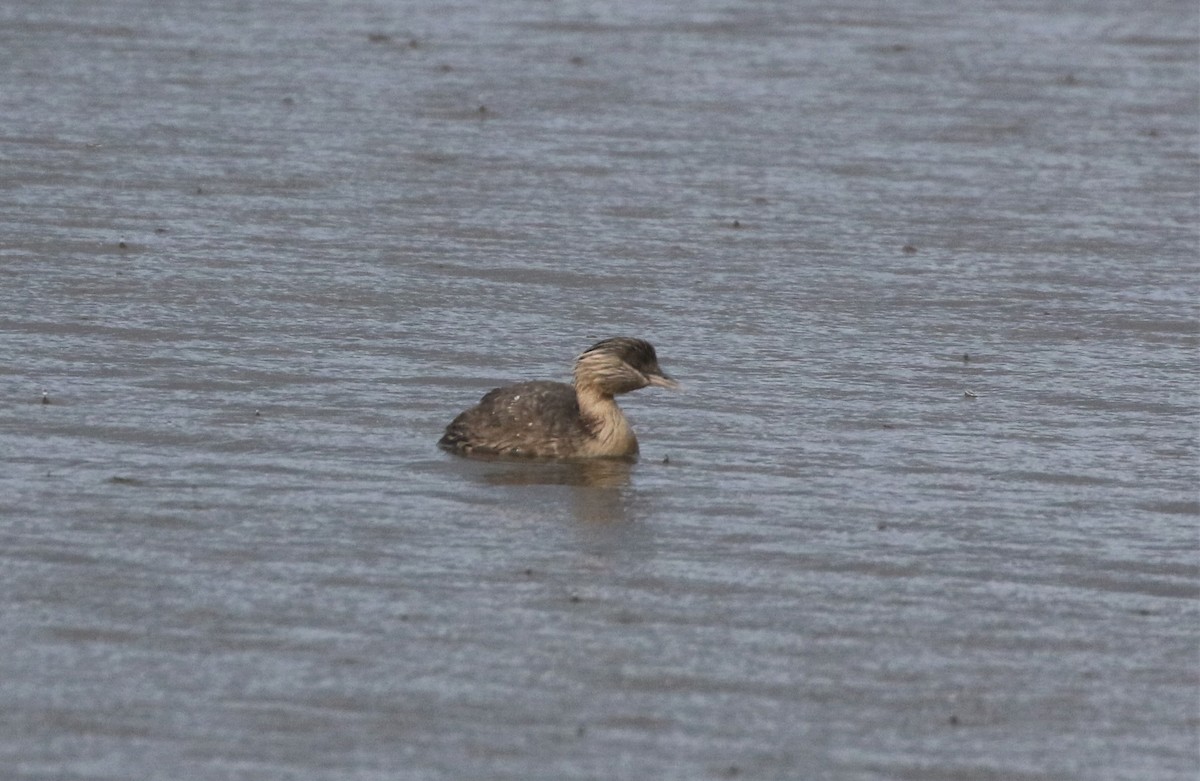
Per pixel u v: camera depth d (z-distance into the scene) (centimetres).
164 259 2164
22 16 3475
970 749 1091
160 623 1227
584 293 2111
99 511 1423
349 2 3778
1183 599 1322
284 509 1445
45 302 1981
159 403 1689
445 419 1686
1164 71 3356
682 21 3678
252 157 2638
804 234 2373
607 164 2670
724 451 1620
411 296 2070
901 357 1914
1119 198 2573
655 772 1048
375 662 1179
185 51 3272
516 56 3325
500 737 1084
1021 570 1368
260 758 1052
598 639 1225
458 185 2542
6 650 1179
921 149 2806
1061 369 1889
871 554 1390
